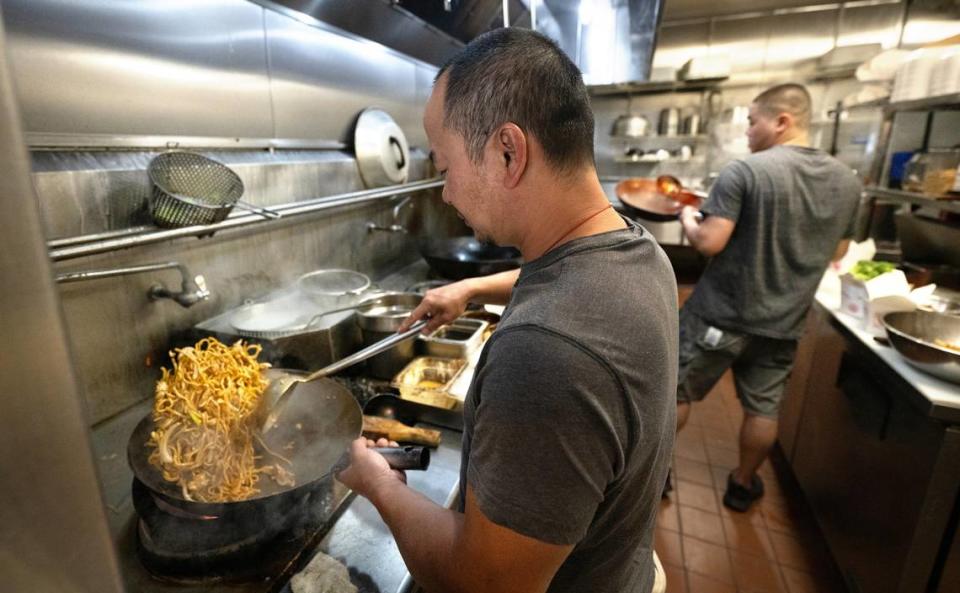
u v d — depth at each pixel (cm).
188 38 126
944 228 231
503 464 45
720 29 422
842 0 389
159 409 77
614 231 55
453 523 57
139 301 111
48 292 22
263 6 149
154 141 119
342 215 187
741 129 423
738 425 270
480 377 55
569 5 180
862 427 157
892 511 139
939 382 128
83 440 25
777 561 183
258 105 151
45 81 96
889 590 138
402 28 187
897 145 291
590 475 46
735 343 187
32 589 25
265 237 149
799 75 414
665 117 432
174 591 70
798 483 219
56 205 93
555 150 52
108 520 27
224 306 136
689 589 172
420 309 109
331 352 124
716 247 177
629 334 48
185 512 69
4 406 22
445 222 284
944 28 375
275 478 82
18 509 24
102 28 105
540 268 55
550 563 47
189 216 103
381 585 71
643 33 189
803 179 164
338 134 191
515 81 50
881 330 161
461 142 54
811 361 208
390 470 70
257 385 86
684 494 217
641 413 49
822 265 174
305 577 70
